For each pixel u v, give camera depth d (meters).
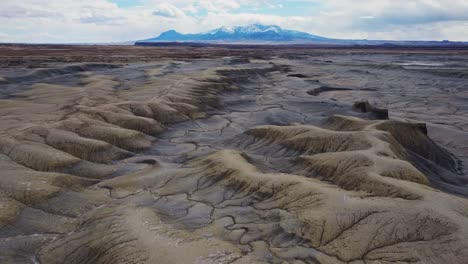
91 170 24.19
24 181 20.19
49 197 19.59
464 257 12.48
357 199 16.66
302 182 19.00
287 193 18.52
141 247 14.69
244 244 15.23
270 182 19.67
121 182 22.44
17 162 23.47
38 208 18.75
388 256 13.22
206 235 15.98
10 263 15.00
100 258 14.84
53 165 23.42
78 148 26.36
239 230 16.44
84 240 16.23
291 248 14.64
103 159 26.25
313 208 16.67
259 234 15.94
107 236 15.98
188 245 14.48
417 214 14.82
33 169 22.95
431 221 14.33
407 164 20.33
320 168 22.30
